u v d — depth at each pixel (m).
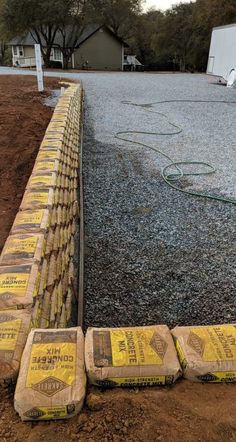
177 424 1.54
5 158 5.87
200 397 1.68
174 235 4.17
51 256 2.86
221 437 1.50
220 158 6.80
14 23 25.05
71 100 8.34
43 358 1.70
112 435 1.49
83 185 5.51
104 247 3.93
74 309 3.08
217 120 9.99
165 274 3.51
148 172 6.04
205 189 5.41
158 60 38.78
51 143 5.00
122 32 36.62
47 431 1.50
